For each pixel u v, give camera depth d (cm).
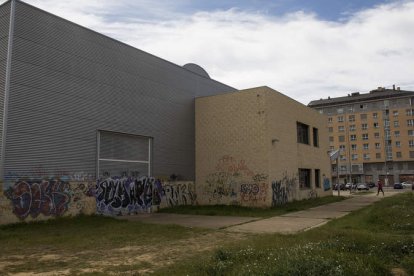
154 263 820
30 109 1608
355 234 969
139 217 1891
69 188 1733
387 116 9750
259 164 2323
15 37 1589
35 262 857
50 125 1683
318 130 3328
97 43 1973
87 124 1861
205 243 1078
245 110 2419
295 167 2728
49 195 1641
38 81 1656
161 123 2348
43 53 1694
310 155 3061
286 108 2652
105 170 1942
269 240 982
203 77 2797
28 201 1558
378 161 9700
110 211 1928
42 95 1666
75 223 1599
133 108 2150
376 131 9825
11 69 1558
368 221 1395
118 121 2041
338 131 10319
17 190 1523
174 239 1164
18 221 1514
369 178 9769
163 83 2405
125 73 2125
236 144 2434
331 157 3469
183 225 1510
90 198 1830
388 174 9550
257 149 2339
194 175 2588
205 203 2525
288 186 2569
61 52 1777
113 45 2070
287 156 2597
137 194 2111
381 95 9875
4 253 972
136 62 2214
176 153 2448
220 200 2462
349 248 801
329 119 10475
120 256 911
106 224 1577
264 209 2175
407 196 2511
